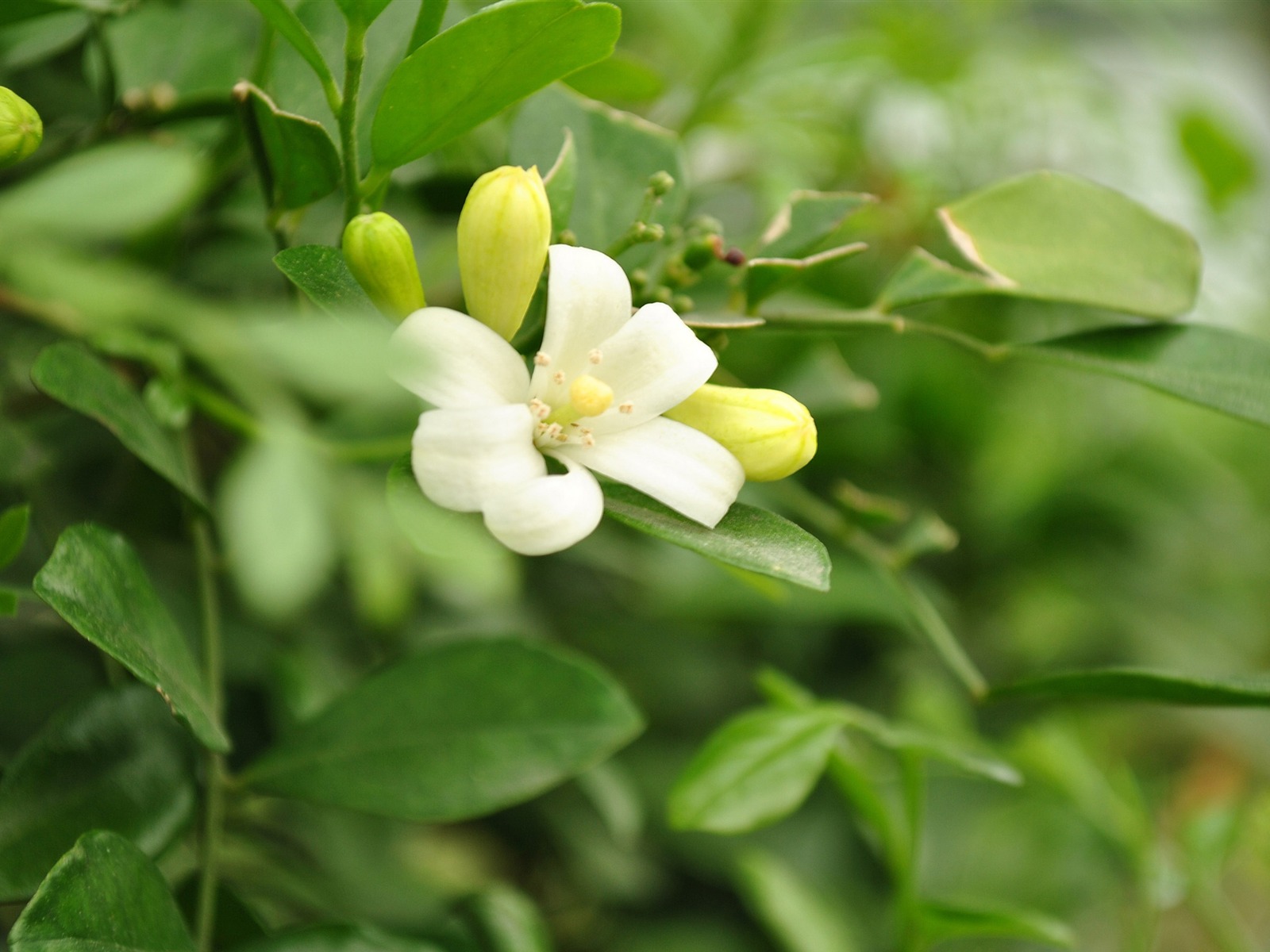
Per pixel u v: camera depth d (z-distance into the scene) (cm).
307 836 33
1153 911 35
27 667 30
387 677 29
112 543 26
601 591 43
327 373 24
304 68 28
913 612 31
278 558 25
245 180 31
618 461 25
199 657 32
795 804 29
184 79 31
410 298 25
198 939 27
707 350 25
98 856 25
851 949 34
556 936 41
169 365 28
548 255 25
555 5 25
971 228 28
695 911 41
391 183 31
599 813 36
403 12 28
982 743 39
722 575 40
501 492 24
